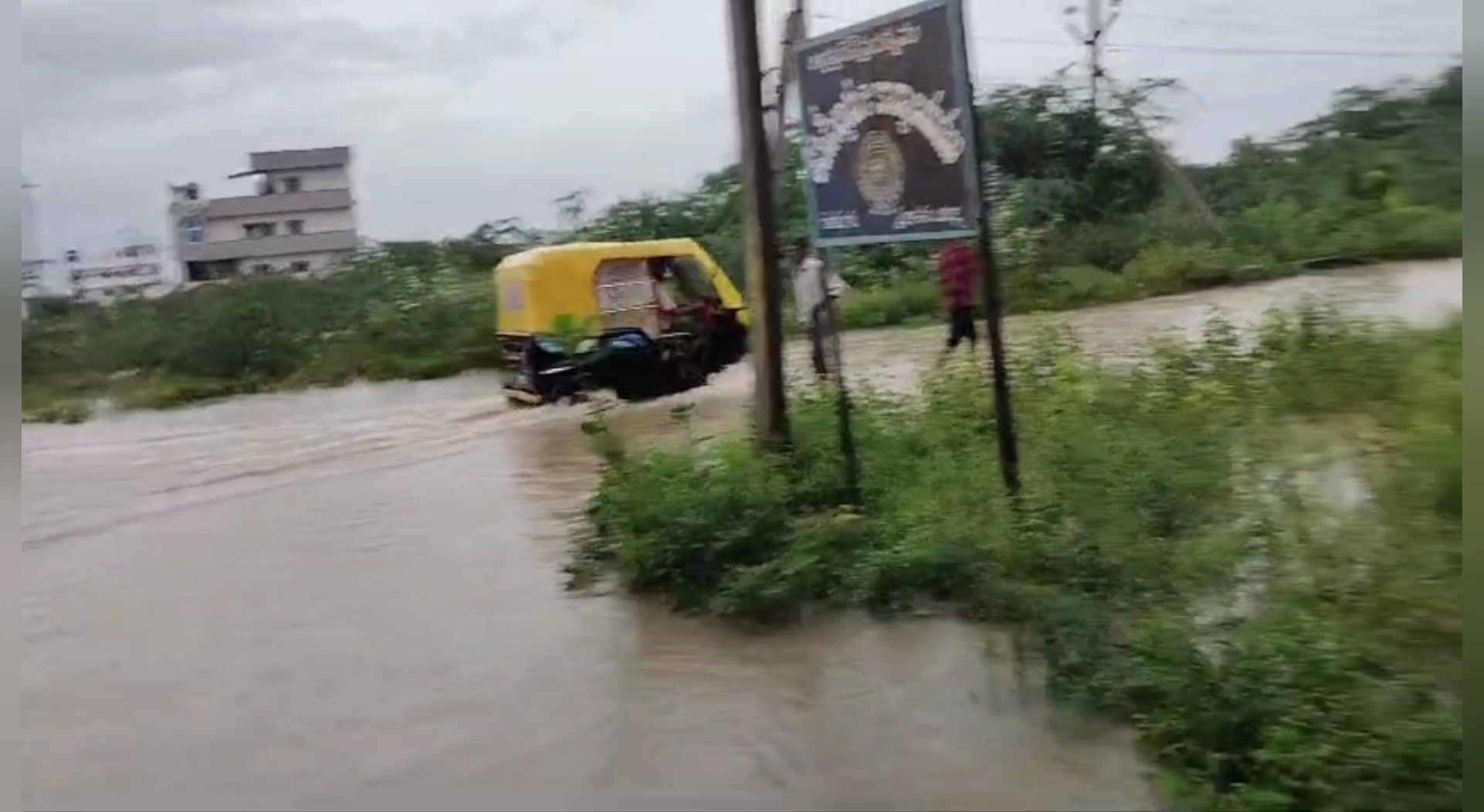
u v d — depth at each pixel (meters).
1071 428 8.88
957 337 14.34
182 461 14.34
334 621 7.56
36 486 12.86
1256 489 7.45
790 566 7.12
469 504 10.67
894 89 7.71
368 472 12.65
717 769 5.26
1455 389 7.30
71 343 24.28
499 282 17.05
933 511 7.69
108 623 7.78
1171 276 23.16
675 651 6.67
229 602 8.10
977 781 4.98
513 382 16.64
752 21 9.13
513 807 5.02
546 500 10.61
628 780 5.21
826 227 8.42
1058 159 29.53
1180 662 5.38
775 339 9.28
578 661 6.62
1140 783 4.86
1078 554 6.74
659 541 7.61
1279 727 4.72
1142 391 10.31
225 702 6.34
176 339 24.08
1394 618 5.36
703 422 13.73
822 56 8.20
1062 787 4.88
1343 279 17.89
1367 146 19.02
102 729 6.05
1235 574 6.35
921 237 7.76
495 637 7.07
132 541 10.14
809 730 5.57
